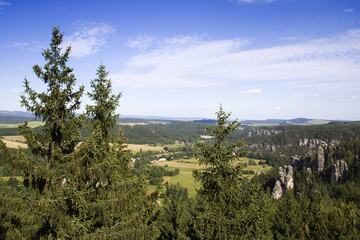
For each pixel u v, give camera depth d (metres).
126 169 19.69
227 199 16.50
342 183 91.25
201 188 17.41
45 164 13.81
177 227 29.78
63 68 13.87
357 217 32.59
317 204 52.97
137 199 16.64
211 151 17.03
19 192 12.76
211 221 16.33
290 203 44.50
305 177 100.94
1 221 12.62
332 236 33.81
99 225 14.74
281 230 43.09
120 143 20.42
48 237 12.59
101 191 14.02
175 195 34.50
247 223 16.12
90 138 13.75
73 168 13.08
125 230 14.05
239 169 16.44
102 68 17.78
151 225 16.11
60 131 13.47
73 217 12.84
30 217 12.50
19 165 12.16
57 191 13.07
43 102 13.32
